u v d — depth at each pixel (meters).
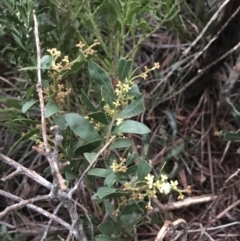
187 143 0.86
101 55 0.77
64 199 0.48
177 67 0.88
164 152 0.84
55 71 0.55
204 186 0.83
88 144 0.54
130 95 0.55
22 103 0.70
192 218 0.77
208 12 0.85
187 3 0.92
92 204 0.75
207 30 0.84
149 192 0.53
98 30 0.74
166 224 0.52
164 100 0.88
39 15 0.72
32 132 0.59
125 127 0.54
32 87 0.68
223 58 0.81
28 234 0.76
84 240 0.54
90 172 0.54
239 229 0.76
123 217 0.60
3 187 0.83
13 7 0.70
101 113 0.54
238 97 0.86
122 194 0.54
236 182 0.77
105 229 0.59
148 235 0.75
